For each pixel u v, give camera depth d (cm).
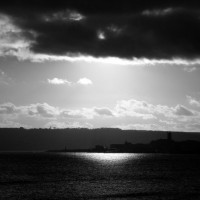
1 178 14950
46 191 11138
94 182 13750
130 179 14950
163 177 15825
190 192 10962
